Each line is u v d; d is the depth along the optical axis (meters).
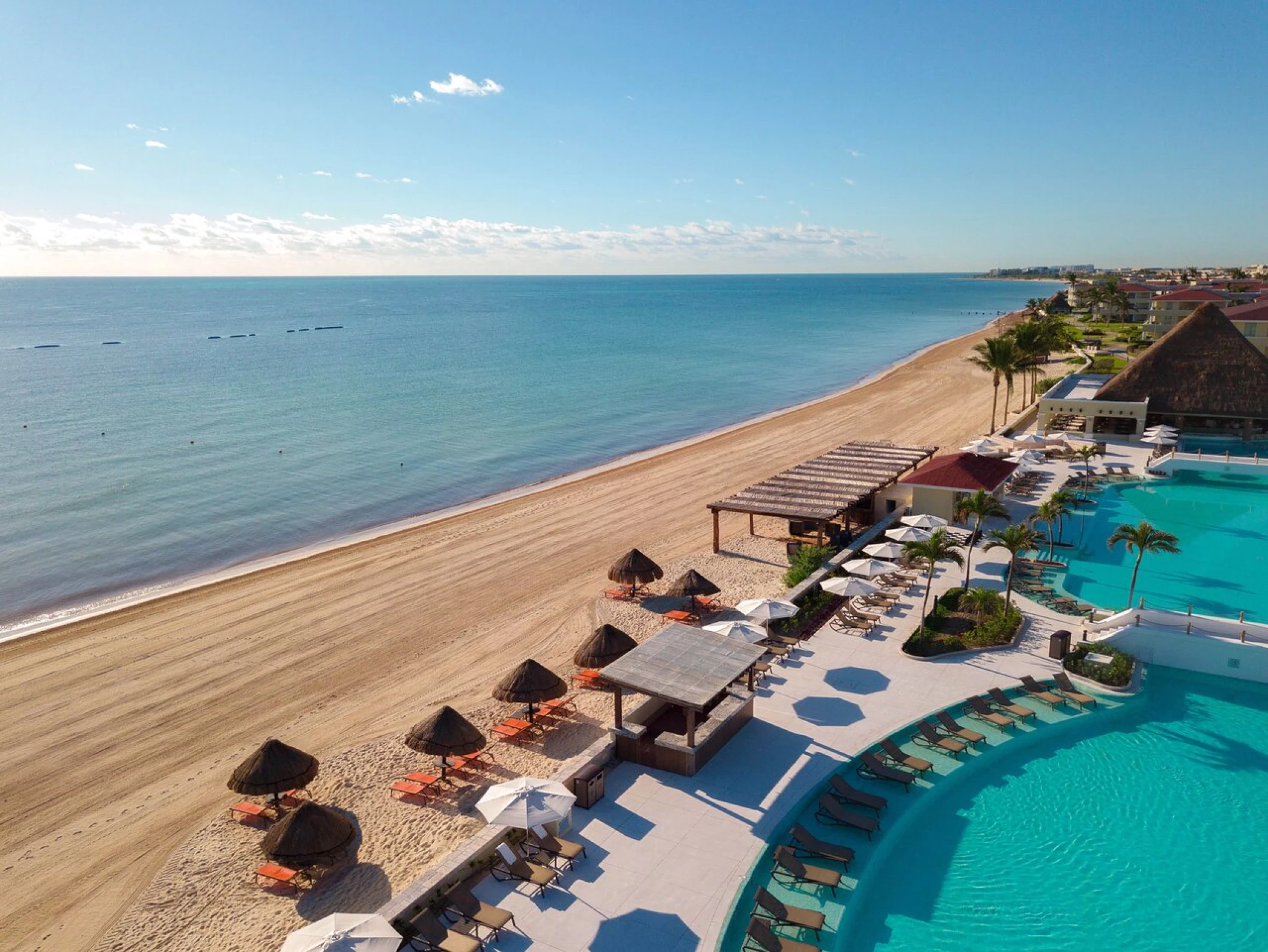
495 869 15.56
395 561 37.78
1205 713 21.78
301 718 23.98
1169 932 14.35
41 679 26.92
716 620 29.52
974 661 24.44
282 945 13.77
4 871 17.89
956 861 16.22
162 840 18.75
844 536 36.12
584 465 58.50
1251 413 53.28
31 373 110.19
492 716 23.48
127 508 48.62
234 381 101.88
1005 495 43.12
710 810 17.44
